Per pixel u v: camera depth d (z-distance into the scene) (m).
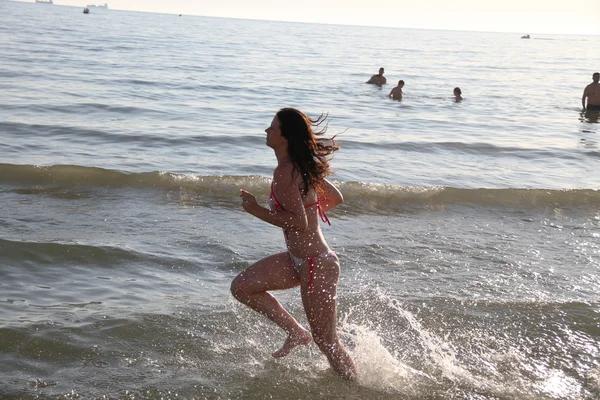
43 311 4.71
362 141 13.01
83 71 23.38
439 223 7.62
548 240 7.15
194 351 4.32
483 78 33.19
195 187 8.41
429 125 16.16
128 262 5.79
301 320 4.84
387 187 8.62
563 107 21.58
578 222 7.91
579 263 6.41
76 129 12.15
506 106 21.41
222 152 11.20
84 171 8.43
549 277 5.97
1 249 5.75
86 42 40.62
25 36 41.78
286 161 3.72
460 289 5.61
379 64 39.75
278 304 4.15
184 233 6.70
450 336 4.73
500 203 8.55
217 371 4.09
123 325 4.57
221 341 4.50
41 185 8.05
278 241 6.66
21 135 11.31
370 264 6.13
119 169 9.30
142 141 11.59
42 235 6.29
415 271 6.00
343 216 7.69
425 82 29.25
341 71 32.25
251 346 4.46
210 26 117.56
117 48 37.28
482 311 5.16
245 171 9.86
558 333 4.84
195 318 4.80
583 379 4.20
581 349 4.61
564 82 32.88
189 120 14.55
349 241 6.76
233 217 7.41
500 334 4.79
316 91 22.81
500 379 4.16
